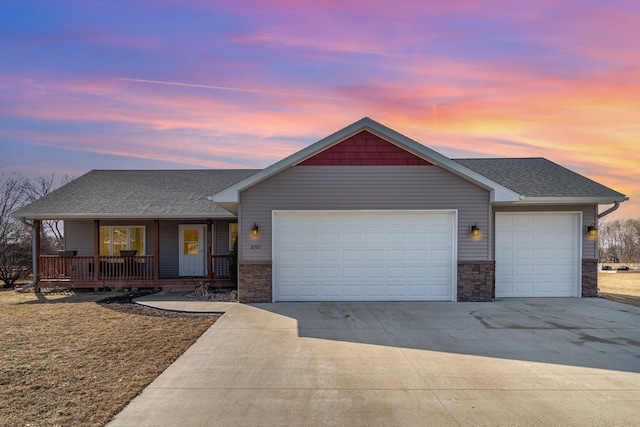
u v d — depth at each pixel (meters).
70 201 14.45
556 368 5.77
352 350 6.56
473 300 10.73
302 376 5.45
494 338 7.27
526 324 8.29
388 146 10.70
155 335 7.60
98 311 9.98
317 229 10.72
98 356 6.37
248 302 10.57
